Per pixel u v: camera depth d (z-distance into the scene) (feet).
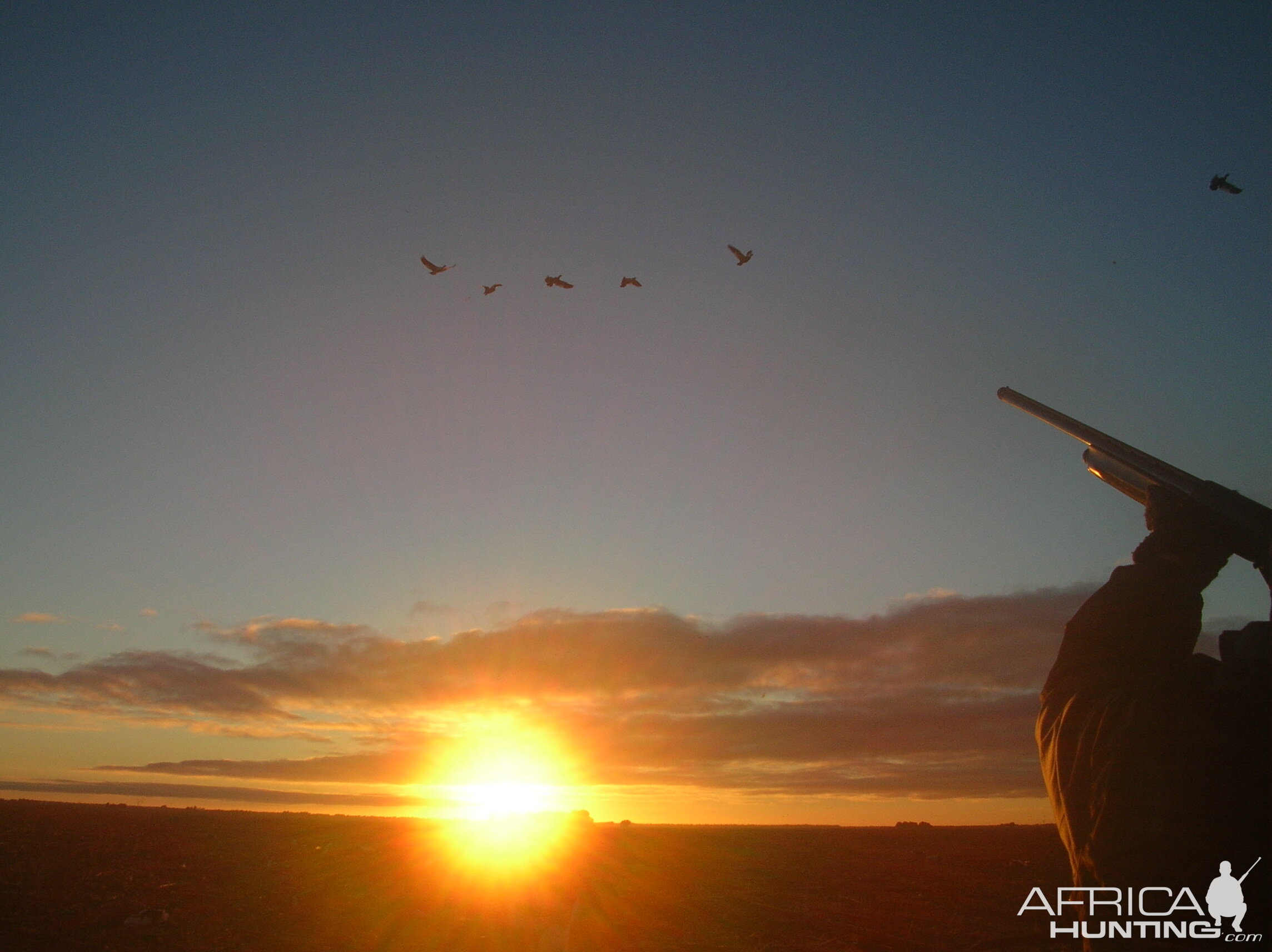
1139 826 9.93
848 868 81.56
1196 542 11.50
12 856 71.61
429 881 71.51
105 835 84.74
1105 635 11.47
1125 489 13.16
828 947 56.44
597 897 68.85
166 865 72.84
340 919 60.08
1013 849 94.17
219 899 62.90
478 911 62.64
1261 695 9.76
